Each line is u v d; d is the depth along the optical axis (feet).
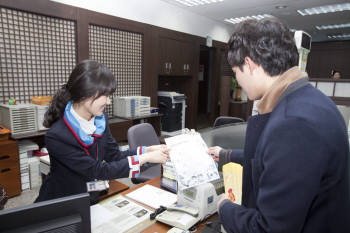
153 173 6.41
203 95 26.86
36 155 8.64
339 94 10.94
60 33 9.05
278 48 1.89
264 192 1.69
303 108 1.68
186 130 3.64
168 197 3.82
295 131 1.58
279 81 1.91
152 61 13.00
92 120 3.78
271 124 1.75
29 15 8.13
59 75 9.26
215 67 19.07
